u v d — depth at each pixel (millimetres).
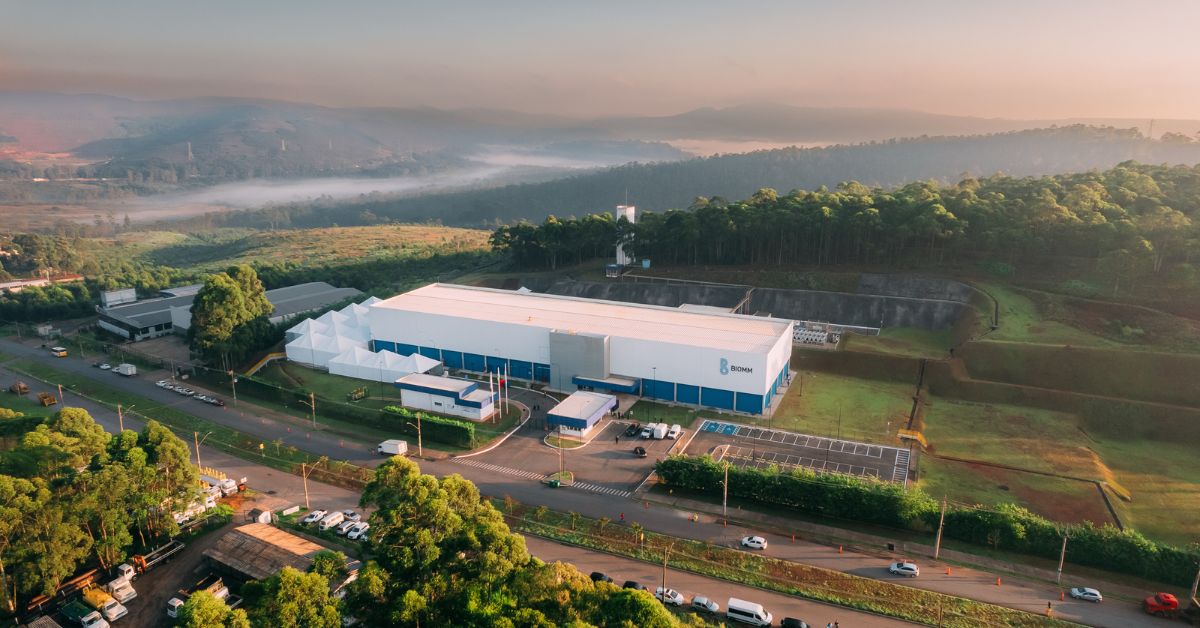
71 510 66938
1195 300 136250
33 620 64312
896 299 161125
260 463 98500
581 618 47062
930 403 119812
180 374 137875
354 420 112562
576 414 107750
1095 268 153750
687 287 180750
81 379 136500
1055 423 110688
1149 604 64562
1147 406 109812
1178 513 85125
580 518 81875
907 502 78812
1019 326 137375
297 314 172875
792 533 79000
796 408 117062
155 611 66875
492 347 134500
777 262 192500
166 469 75875
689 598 67500
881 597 67000
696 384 118625
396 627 49625
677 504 85688
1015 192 197125
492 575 50844
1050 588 68688
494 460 98250
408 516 54562
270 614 47906
